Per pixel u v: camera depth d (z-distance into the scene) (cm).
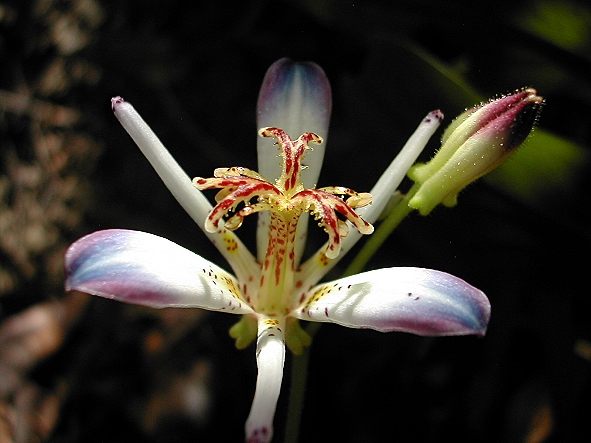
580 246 13
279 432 16
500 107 10
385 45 12
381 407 16
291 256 10
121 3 19
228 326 17
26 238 19
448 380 15
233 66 18
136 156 19
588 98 14
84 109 19
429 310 9
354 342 16
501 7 13
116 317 18
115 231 9
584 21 12
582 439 13
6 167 19
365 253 11
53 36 20
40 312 18
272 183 11
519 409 14
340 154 15
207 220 10
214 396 17
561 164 12
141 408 17
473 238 13
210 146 17
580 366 13
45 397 17
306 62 11
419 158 13
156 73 18
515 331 15
